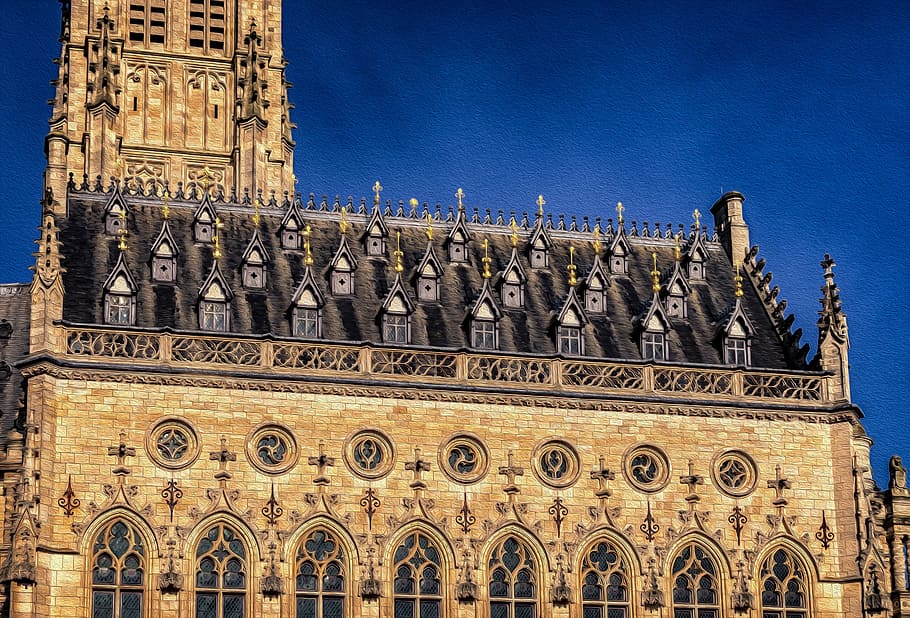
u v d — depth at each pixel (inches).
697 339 3088.1
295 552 2716.5
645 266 3223.4
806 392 2970.0
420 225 3186.5
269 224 3117.6
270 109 3917.3
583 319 3024.1
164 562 2657.5
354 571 2726.4
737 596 2827.3
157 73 3927.2
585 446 2859.3
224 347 2795.3
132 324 2844.5
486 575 2770.7
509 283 3078.2
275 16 4015.8
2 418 2952.8
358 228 3159.5
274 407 2770.7
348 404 2795.3
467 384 2844.5
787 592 2861.7
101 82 3777.1
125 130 3865.7
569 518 2819.9
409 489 2780.5
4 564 2608.3
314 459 2755.9
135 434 2706.7
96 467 2679.6
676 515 2854.3
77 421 2689.5
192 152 3890.3
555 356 2893.7
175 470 2706.7
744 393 2947.8
